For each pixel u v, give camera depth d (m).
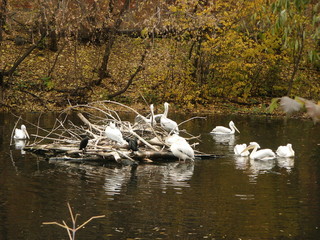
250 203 10.35
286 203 10.36
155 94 29.14
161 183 11.91
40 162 14.04
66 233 8.37
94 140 15.45
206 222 9.05
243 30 28.53
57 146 15.27
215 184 11.88
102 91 28.86
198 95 29.11
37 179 12.04
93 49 32.44
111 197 10.61
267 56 28.95
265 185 11.87
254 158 15.06
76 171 13.06
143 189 11.27
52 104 26.58
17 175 12.41
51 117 23.11
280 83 31.44
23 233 8.36
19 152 15.30
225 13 27.12
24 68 29.47
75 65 28.23
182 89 29.05
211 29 27.98
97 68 30.62
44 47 31.66
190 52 29.16
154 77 30.27
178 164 14.28
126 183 11.85
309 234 8.48
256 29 28.27
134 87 29.81
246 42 28.22
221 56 29.33
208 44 28.38
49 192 10.91
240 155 15.75
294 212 9.75
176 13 27.16
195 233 8.46
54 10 24.92
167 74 29.20
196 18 26.75
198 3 27.75
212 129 21.17
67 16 26.91
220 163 14.49
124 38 32.94
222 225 8.88
